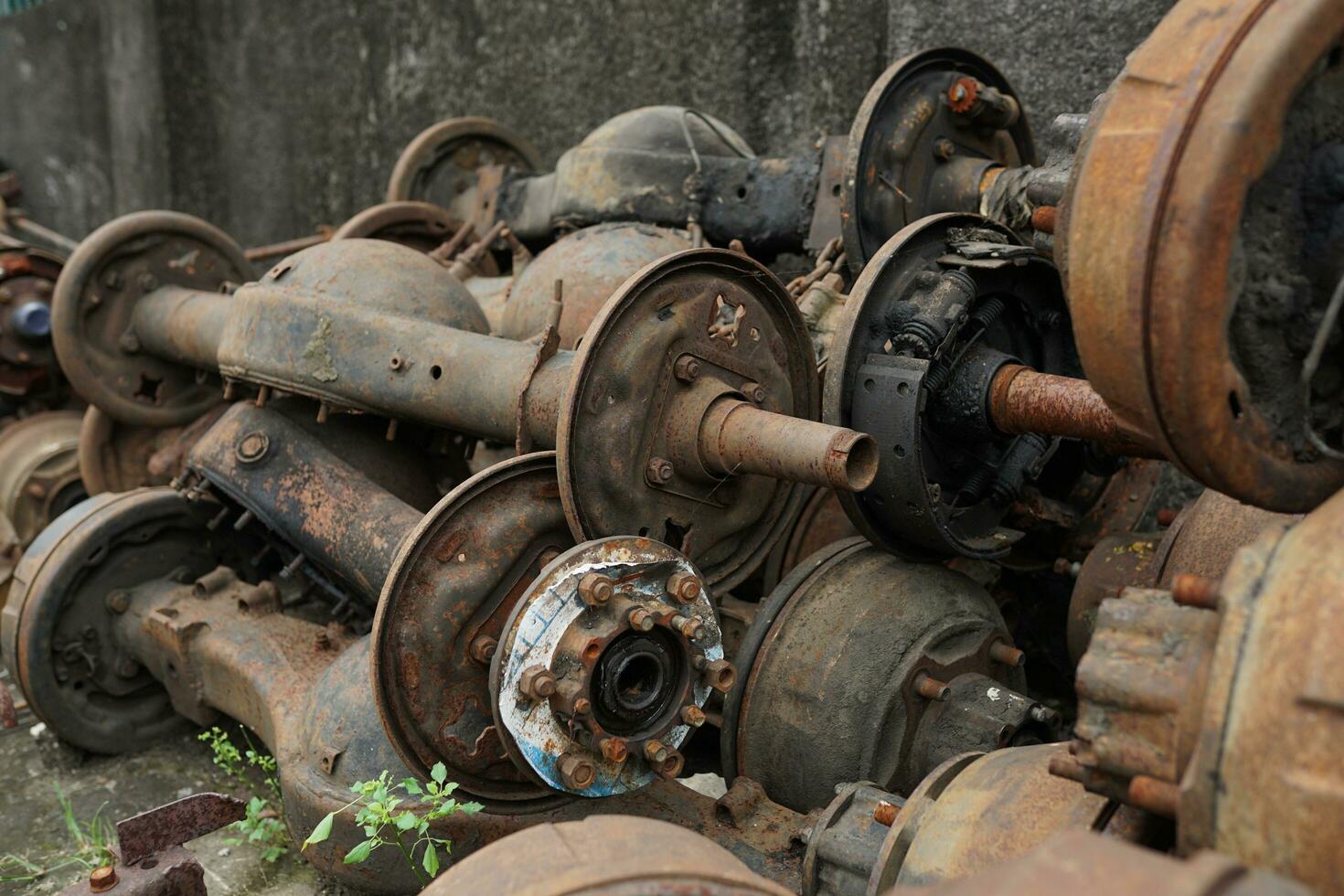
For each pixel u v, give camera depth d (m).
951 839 2.37
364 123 9.70
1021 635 4.67
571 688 2.78
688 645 3.00
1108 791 2.07
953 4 5.74
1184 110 1.99
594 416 3.21
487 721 3.16
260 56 10.51
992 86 4.77
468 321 4.37
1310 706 1.67
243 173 10.98
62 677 4.50
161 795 4.31
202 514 4.74
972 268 3.56
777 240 5.11
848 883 2.72
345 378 4.02
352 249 4.43
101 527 4.48
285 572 4.25
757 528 3.80
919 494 3.38
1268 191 2.11
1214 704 1.78
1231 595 1.82
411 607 3.03
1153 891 1.40
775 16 6.68
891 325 3.50
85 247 5.48
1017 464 3.70
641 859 1.97
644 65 7.44
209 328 5.08
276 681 3.88
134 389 5.68
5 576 5.70
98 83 10.94
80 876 3.73
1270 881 1.41
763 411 3.30
